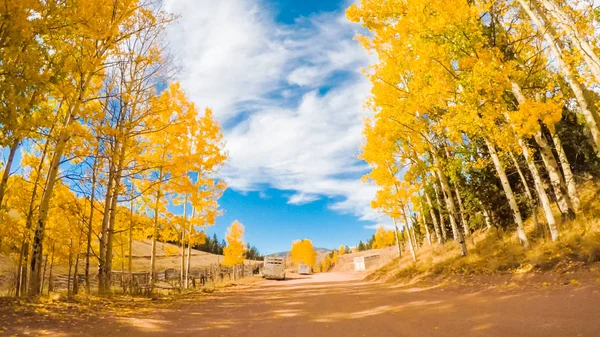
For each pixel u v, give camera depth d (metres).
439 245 22.70
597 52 8.66
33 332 5.29
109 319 6.95
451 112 11.66
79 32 9.12
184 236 19.77
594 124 9.44
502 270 11.39
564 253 9.88
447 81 11.70
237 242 33.84
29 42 7.65
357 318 7.15
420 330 5.33
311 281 27.97
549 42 9.61
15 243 13.89
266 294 15.54
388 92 15.00
